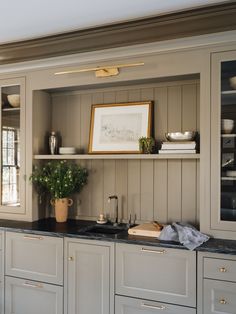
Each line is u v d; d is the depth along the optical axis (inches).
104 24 93.1
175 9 83.9
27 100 114.4
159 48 93.5
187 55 91.3
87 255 94.3
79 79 106.0
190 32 86.4
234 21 81.4
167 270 85.0
